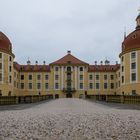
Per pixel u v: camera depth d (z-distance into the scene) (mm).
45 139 10195
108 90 101812
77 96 101188
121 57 78875
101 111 23406
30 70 102188
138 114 19969
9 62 78312
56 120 15836
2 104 38688
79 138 10352
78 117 17531
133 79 72188
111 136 10711
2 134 11156
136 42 72312
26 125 13766
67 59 103375
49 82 102000
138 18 76000
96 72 102438
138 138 10297
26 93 101375
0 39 76188
